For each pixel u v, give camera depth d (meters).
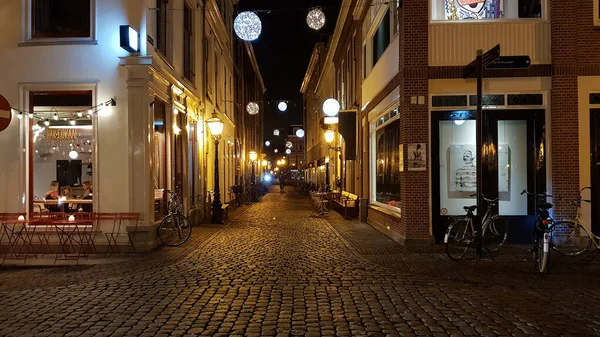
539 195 9.50
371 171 15.20
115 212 10.00
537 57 10.28
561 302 6.03
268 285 6.98
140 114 9.98
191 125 15.05
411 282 7.11
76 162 10.64
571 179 10.04
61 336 4.84
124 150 10.06
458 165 10.51
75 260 9.05
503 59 9.51
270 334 4.87
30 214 9.93
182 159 13.60
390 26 12.11
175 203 11.20
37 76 10.24
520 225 10.37
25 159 10.29
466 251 8.91
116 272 7.97
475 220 10.07
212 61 18.22
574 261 8.60
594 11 10.13
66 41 10.21
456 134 10.51
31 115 10.39
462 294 6.44
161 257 9.28
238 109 28.12
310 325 5.14
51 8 10.45
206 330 5.00
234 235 12.45
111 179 10.05
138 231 9.88
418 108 10.30
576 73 10.08
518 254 9.27
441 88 10.30
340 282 7.15
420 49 10.32
